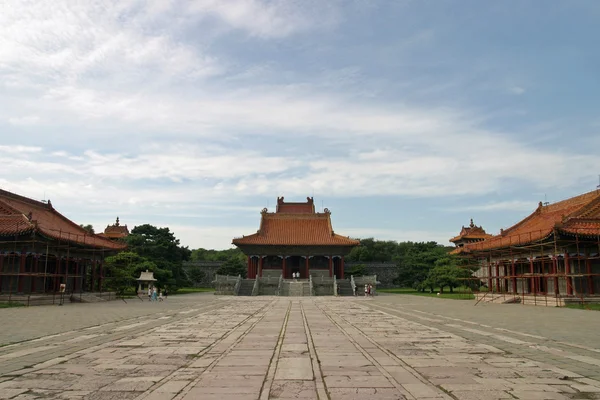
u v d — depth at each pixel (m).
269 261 109.75
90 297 63.50
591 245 58.09
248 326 30.31
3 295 55.34
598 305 51.91
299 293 89.50
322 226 112.69
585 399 12.20
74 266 70.44
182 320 34.69
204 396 12.41
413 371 15.63
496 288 78.06
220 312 43.47
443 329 28.77
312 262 110.31
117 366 16.45
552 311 45.28
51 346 21.19
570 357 18.42
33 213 67.44
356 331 27.53
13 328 28.75
